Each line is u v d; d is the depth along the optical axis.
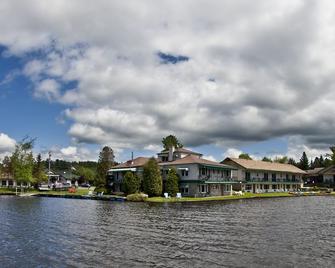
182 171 74.62
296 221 35.28
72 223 33.97
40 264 19.45
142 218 37.50
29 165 93.56
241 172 95.25
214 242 24.64
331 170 134.88
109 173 86.62
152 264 19.23
